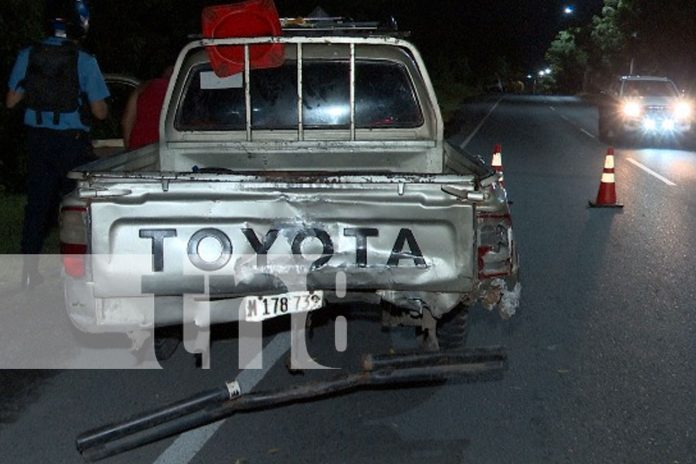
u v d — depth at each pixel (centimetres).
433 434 524
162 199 502
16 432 517
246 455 495
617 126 2353
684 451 505
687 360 650
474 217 507
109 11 1630
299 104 662
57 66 743
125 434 446
